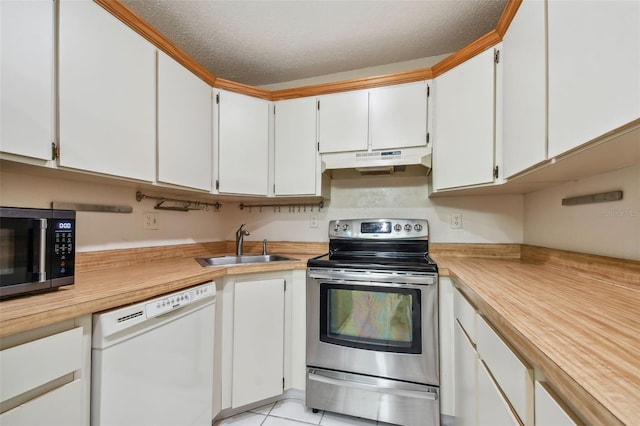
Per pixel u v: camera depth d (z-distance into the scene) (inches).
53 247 36.6
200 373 52.6
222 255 86.3
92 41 44.7
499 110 56.0
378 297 61.4
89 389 34.4
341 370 63.4
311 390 65.0
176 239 77.5
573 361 18.9
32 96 37.4
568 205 53.5
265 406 67.6
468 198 78.5
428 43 74.6
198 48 76.0
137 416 39.6
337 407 62.8
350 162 72.1
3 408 26.4
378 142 72.4
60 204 51.1
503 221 75.5
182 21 65.4
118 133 49.0
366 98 73.6
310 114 77.9
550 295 35.7
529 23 41.9
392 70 84.3
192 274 51.8
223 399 61.1
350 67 86.2
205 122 70.4
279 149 79.9
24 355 27.7
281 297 67.6
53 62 39.8
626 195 40.1
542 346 21.2
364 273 61.5
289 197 81.5
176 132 61.4
